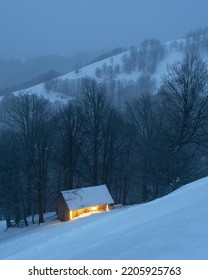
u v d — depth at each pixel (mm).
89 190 39094
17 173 44906
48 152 44281
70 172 45625
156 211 13922
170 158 36344
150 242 8891
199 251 7309
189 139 35344
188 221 9719
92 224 18172
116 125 48281
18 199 45031
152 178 39750
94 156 46844
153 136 47406
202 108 35000
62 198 38500
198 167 43406
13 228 44500
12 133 47031
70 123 45344
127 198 56719
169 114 38250
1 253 19656
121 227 13391
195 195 14141
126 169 50094
